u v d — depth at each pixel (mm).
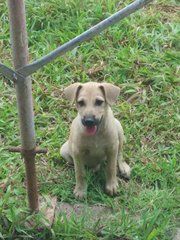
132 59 2512
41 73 2465
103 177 2053
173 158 2076
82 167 1956
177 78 2426
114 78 2447
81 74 2465
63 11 2754
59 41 2633
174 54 2551
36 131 2213
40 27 2709
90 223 1870
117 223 1851
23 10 1554
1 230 1812
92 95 1844
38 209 1843
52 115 2293
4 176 2025
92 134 1822
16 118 2270
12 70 1604
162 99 2373
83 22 2682
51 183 2016
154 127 2246
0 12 2764
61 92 2395
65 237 1806
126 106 2326
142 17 2746
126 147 2162
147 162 2098
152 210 1908
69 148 2018
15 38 1569
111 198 1975
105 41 2611
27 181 1782
